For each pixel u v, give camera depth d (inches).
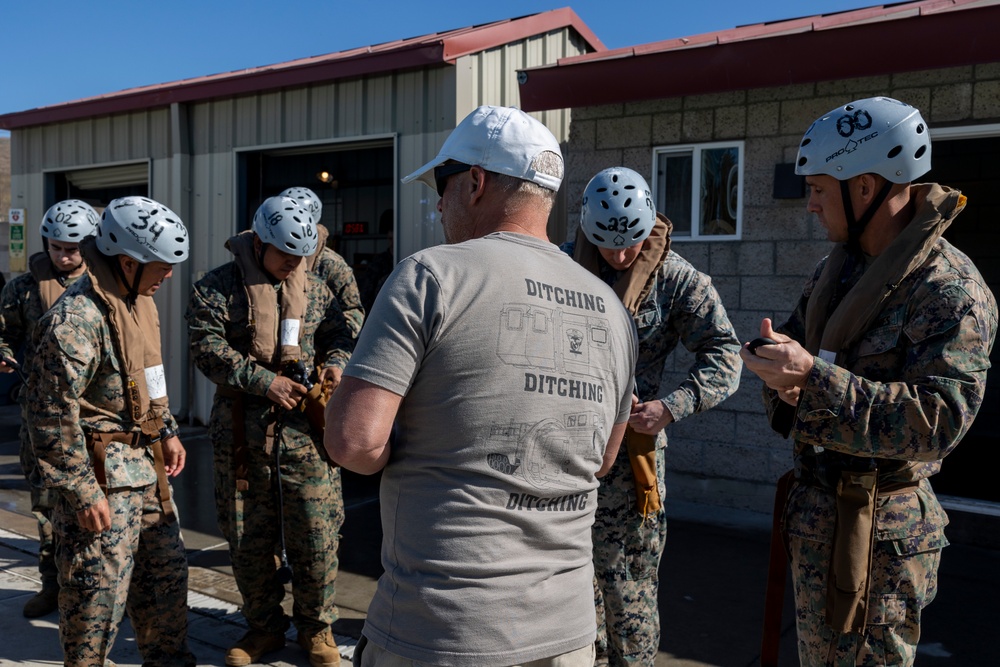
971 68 179.6
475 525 57.2
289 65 299.0
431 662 56.3
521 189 63.5
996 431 327.0
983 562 176.4
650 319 111.3
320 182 331.0
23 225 354.6
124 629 143.4
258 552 130.0
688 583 164.4
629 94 208.8
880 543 73.9
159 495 113.7
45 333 99.7
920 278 70.4
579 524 62.4
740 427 208.8
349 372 57.9
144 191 348.8
